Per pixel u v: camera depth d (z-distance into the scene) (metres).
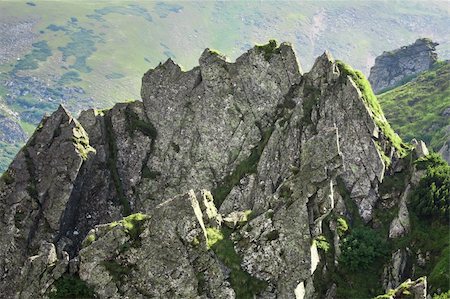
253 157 82.62
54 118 83.69
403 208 70.19
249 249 56.47
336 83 80.25
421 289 49.16
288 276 55.12
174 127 90.69
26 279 56.66
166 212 56.47
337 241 66.12
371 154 75.31
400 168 76.38
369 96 80.38
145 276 54.66
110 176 87.81
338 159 57.69
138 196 87.75
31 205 77.88
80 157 80.31
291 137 78.69
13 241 75.69
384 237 68.81
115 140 90.81
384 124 79.38
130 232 56.69
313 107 79.81
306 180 57.84
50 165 80.38
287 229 56.66
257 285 54.78
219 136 86.75
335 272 63.34
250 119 85.88
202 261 54.75
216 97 88.00
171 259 54.91
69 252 78.75
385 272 63.72
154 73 93.38
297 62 84.94
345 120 77.62
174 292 53.84
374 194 73.75
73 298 53.78
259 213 59.81
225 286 53.91
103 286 54.34
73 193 79.94
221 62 88.81
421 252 64.88
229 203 79.62
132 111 92.94
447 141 154.38
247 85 87.06
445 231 65.75
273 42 87.69
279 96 85.12
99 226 59.12
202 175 86.12
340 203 72.12
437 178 70.38
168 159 89.25
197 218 55.91
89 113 88.88
